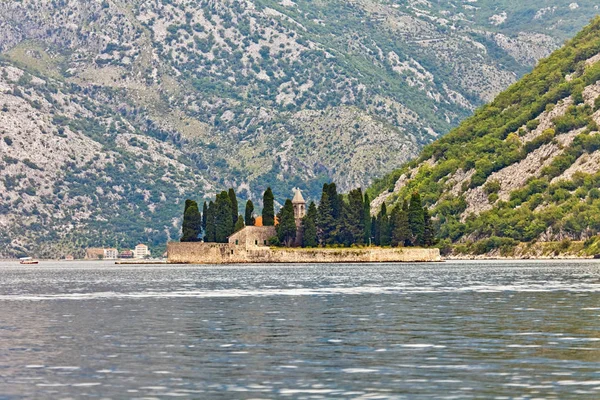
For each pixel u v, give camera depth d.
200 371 150.25
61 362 159.62
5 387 139.12
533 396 130.38
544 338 182.75
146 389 137.00
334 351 169.12
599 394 131.25
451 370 149.25
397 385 138.38
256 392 134.62
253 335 192.38
